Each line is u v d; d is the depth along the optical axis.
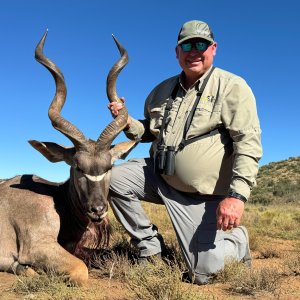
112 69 1.97
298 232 3.52
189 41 1.79
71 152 1.86
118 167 1.90
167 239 2.59
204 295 1.39
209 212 1.76
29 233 1.76
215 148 1.74
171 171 1.76
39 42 1.92
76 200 1.81
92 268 1.91
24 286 1.51
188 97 1.81
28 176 2.01
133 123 1.99
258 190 16.88
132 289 1.41
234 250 1.77
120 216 1.92
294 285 1.59
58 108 1.86
